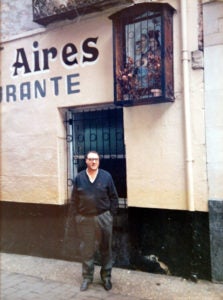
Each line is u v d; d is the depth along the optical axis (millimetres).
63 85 4859
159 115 4227
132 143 4398
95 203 3854
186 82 4023
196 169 4031
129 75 4141
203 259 4023
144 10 4023
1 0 5348
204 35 3977
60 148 4957
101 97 4555
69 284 4125
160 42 4023
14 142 5301
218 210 3920
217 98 3926
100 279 4250
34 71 5109
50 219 5004
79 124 5004
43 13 4668
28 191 5188
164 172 4207
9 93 5344
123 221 4496
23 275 4418
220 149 3916
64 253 4906
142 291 3891
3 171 5398
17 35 5238
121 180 4652
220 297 3680
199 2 4008
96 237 3943
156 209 4270
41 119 5062
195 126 4031
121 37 4230
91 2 4309
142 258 4371
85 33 4676
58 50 4898
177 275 4176
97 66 4586
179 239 4148
